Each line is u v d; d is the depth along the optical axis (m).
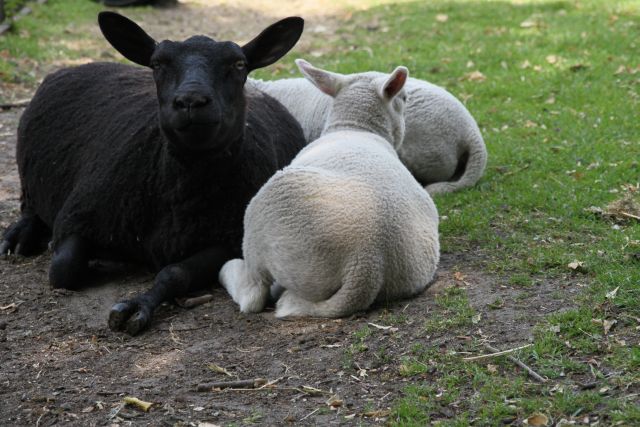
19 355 7.95
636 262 9.05
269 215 8.20
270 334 8.06
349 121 9.38
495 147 13.68
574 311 7.83
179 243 9.20
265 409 6.81
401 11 25.92
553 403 6.50
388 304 8.43
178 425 6.59
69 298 9.18
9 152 14.56
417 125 11.91
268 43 9.50
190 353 7.83
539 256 9.36
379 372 7.24
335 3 27.83
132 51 9.62
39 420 6.79
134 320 8.23
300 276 8.16
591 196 11.35
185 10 27.19
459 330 7.74
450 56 19.92
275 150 10.10
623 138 13.82
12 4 22.27
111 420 6.73
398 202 8.16
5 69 18.83
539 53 19.56
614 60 18.56
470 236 10.18
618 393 6.57
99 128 10.00
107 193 9.36
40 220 10.91
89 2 26.88
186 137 8.36
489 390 6.75
